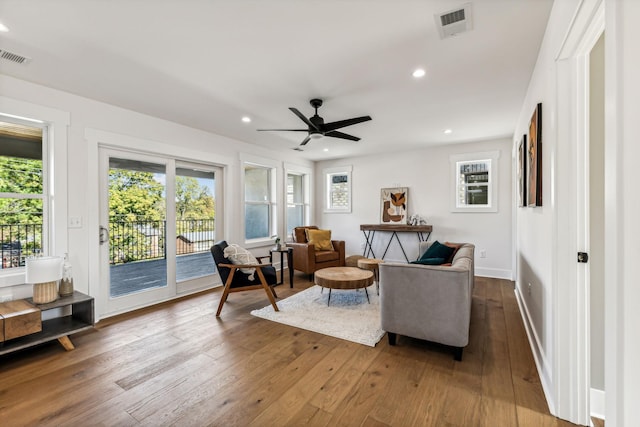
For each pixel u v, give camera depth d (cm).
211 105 328
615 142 81
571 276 160
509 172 480
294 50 219
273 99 311
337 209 654
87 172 305
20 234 272
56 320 271
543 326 202
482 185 514
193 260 429
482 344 251
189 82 271
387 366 216
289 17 181
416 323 235
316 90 289
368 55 226
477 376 203
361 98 309
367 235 612
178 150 392
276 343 254
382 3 169
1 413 167
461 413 167
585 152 157
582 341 159
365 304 354
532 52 220
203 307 351
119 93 295
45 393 185
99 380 199
